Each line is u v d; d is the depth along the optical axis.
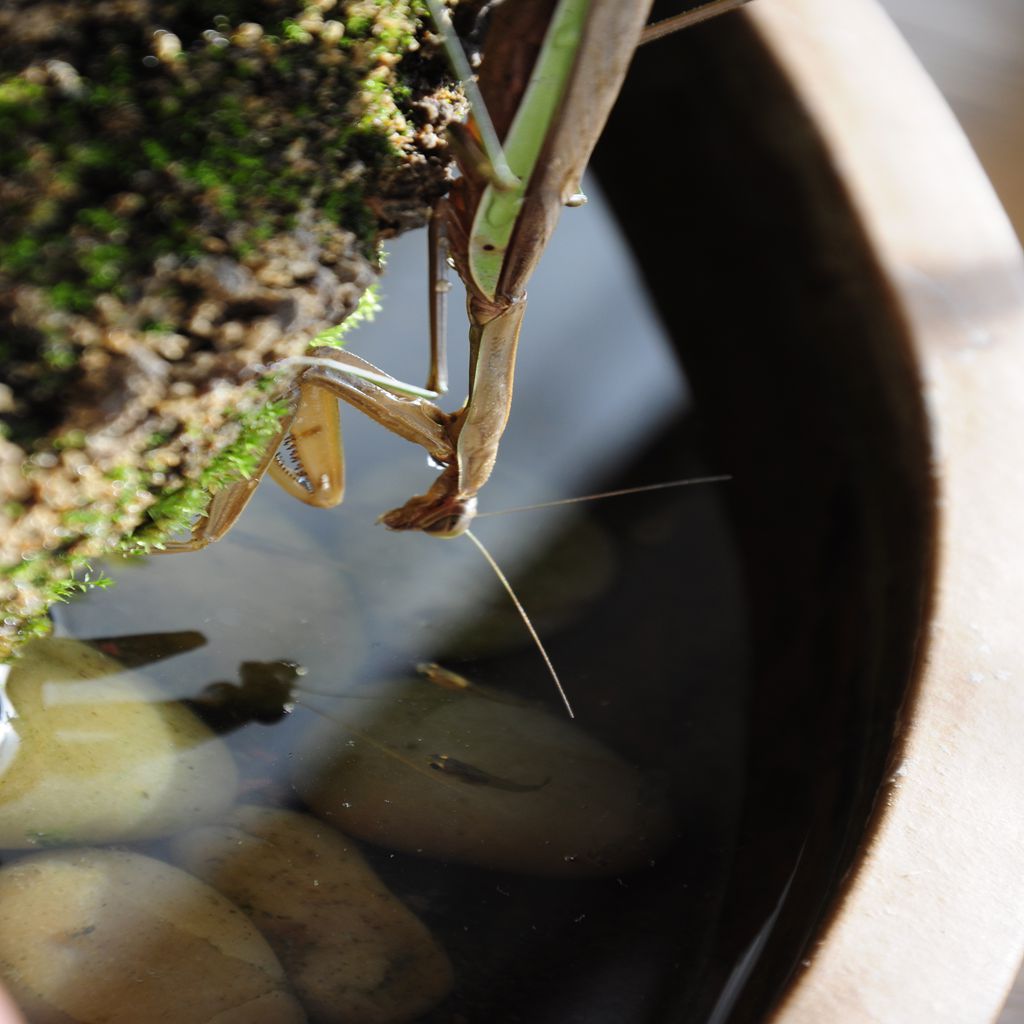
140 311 0.47
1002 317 0.58
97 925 0.50
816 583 0.57
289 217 0.48
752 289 0.62
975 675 0.53
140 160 0.48
